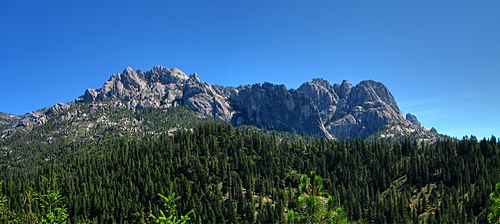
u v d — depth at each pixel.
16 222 39.19
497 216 27.61
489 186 191.75
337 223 32.16
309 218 32.16
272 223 181.75
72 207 196.25
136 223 191.62
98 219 194.62
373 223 192.75
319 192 33.34
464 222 172.88
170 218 30.27
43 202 45.78
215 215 191.00
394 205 199.75
